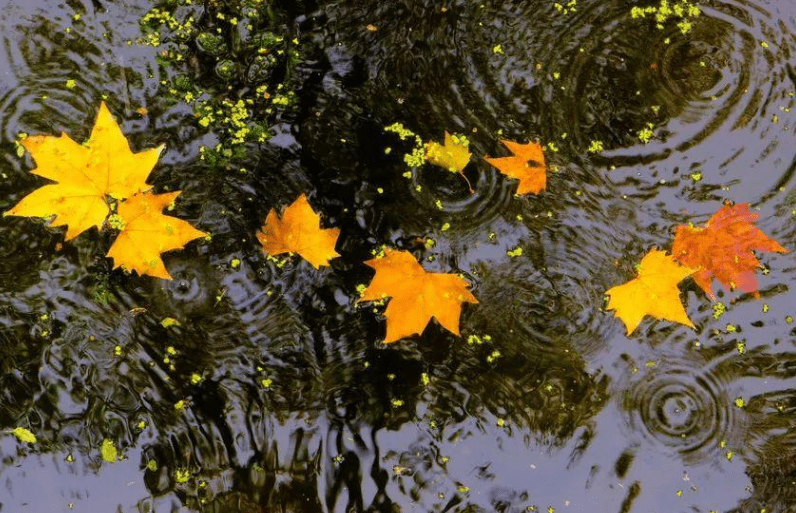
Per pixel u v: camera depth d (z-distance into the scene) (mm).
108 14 2357
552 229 2076
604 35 2416
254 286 1955
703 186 2170
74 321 1887
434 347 1912
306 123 2211
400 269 1960
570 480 1788
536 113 2266
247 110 2219
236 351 1878
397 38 2389
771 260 2061
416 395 1853
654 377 1904
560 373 1898
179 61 2287
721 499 1781
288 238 2004
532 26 2434
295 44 2359
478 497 1759
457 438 1813
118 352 1856
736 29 2453
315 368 1873
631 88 2320
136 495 1723
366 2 2453
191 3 2398
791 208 2145
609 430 1844
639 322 1961
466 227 2064
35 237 1978
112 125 1984
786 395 1894
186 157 2119
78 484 1729
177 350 1869
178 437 1777
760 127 2268
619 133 2242
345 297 1953
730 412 1870
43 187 1935
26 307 1896
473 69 2342
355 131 2207
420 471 1773
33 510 1705
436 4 2459
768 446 1838
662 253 2043
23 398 1803
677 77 2346
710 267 2033
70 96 2189
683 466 1812
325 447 1787
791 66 2387
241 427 1795
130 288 1934
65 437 1771
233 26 2373
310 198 2084
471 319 1949
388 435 1807
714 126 2264
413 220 2068
